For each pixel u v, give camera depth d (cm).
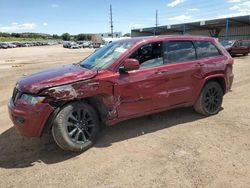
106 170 352
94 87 398
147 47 458
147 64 453
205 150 397
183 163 362
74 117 395
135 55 443
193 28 4612
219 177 326
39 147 430
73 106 389
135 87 436
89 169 356
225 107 610
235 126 489
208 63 521
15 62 2320
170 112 579
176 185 312
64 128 383
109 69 418
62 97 374
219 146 409
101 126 497
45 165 372
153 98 458
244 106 613
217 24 3991
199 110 540
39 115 368
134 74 433
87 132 410
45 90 368
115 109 424
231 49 2044
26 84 391
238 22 3731
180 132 469
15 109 384
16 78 1227
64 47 7044
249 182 314
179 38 500
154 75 452
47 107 370
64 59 2603
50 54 3741
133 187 312
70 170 356
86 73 403
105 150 410
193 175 332
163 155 387
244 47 2139
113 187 314
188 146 412
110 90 413
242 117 537
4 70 1625
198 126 495
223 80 552
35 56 3303
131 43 458
